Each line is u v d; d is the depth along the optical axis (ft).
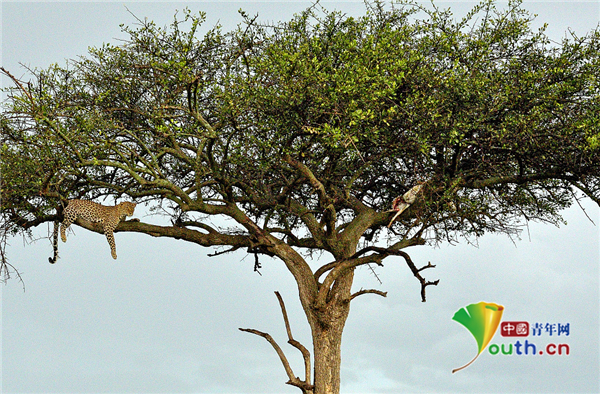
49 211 40.22
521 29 39.58
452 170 38.88
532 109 36.22
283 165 41.42
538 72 37.11
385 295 43.68
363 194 48.73
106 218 38.86
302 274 43.98
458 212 40.09
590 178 38.93
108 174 45.32
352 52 36.19
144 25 38.78
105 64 41.60
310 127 34.30
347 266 42.27
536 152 37.88
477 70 38.22
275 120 36.86
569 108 37.96
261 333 44.19
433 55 39.93
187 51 37.35
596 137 34.50
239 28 37.32
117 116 42.24
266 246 43.73
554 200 46.65
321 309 42.93
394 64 35.17
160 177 38.68
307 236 51.44
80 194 43.21
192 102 39.73
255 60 35.94
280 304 44.42
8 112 35.99
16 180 35.96
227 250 43.57
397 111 35.22
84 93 41.50
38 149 36.88
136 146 43.06
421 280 42.22
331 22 39.70
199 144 39.91
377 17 41.93
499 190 43.65
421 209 39.81
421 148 35.60
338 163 42.06
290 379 43.16
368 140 38.29
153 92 39.83
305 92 34.27
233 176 42.50
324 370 43.60
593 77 37.06
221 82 37.70
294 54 33.30
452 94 35.88
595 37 38.65
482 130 37.60
